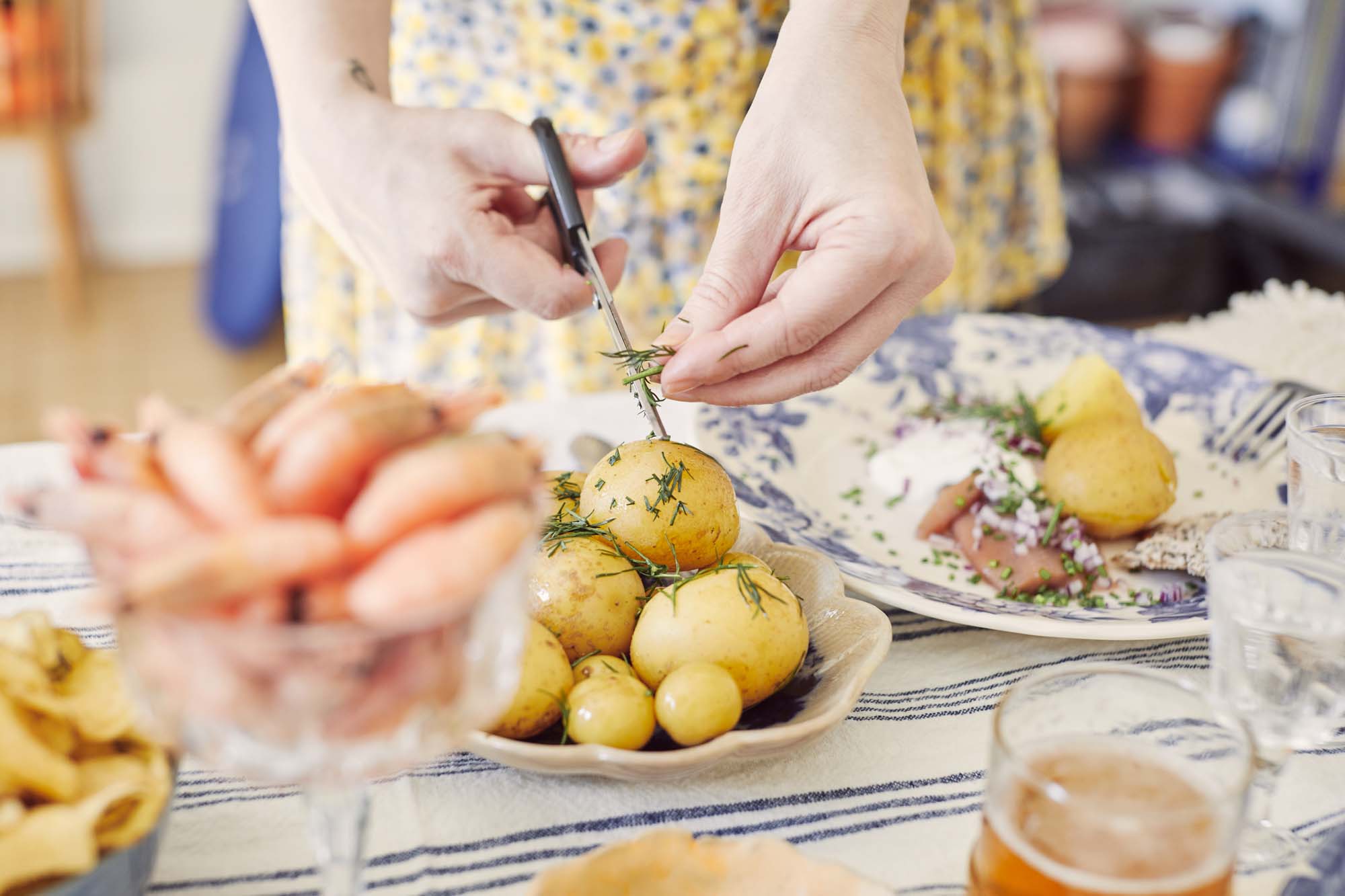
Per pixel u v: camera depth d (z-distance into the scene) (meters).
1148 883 0.41
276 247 2.67
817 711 0.58
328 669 0.35
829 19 0.69
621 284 1.19
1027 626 0.66
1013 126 1.33
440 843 0.54
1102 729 0.48
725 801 0.57
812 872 0.47
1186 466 0.91
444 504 0.36
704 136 1.13
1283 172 2.49
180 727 0.39
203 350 2.77
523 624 0.42
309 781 0.40
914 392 0.99
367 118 0.79
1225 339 1.13
